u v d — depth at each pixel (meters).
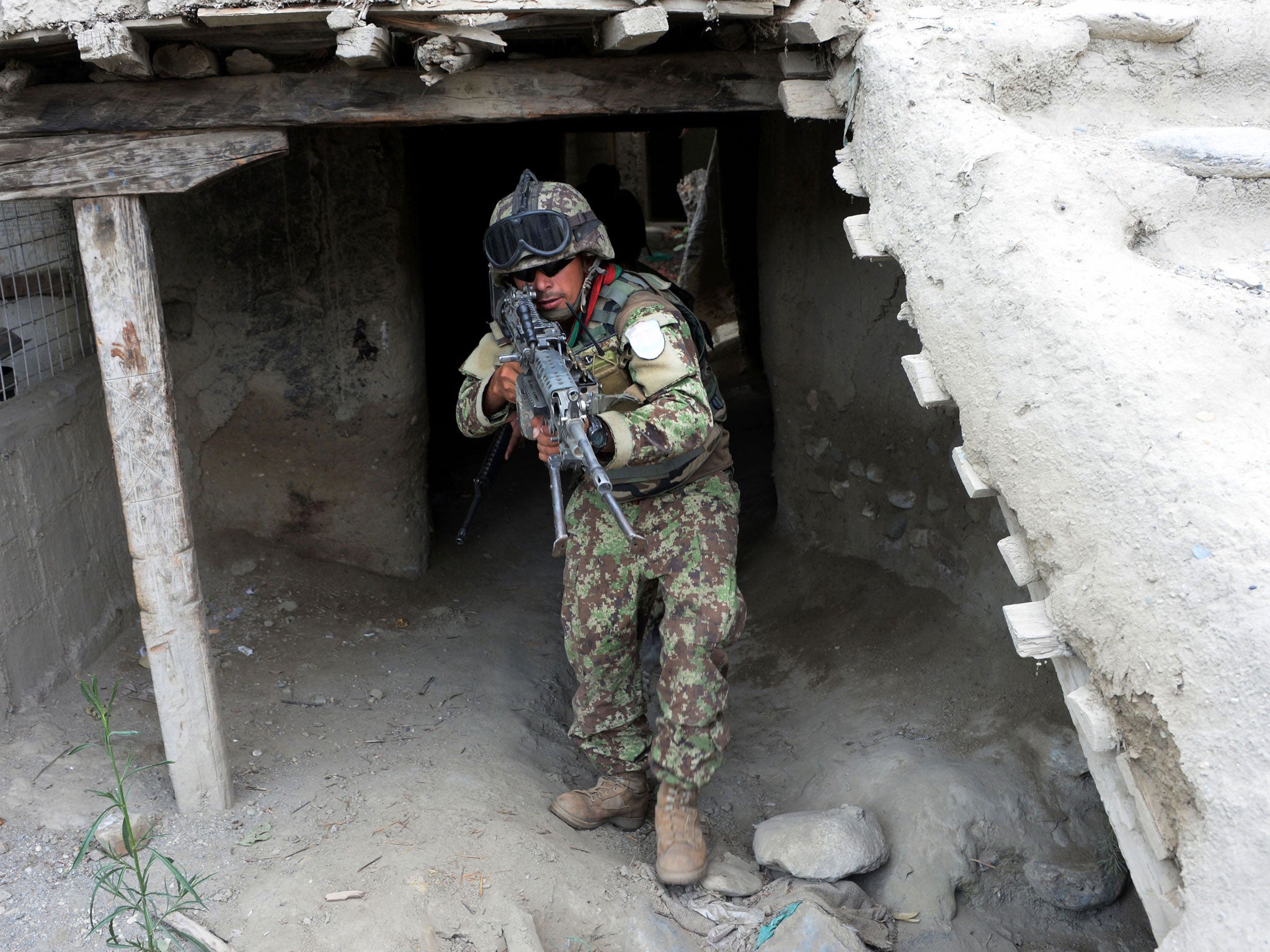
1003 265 2.11
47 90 2.69
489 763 3.34
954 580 3.92
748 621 4.62
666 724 2.76
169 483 2.79
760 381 8.27
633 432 2.47
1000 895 2.92
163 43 2.60
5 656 3.22
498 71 2.71
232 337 4.50
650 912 2.69
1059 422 1.93
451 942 2.46
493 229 2.59
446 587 5.02
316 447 4.66
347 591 4.69
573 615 2.89
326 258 4.44
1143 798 1.73
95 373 4.02
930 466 3.99
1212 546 1.66
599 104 2.78
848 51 2.66
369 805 2.97
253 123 2.70
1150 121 2.64
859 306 4.18
